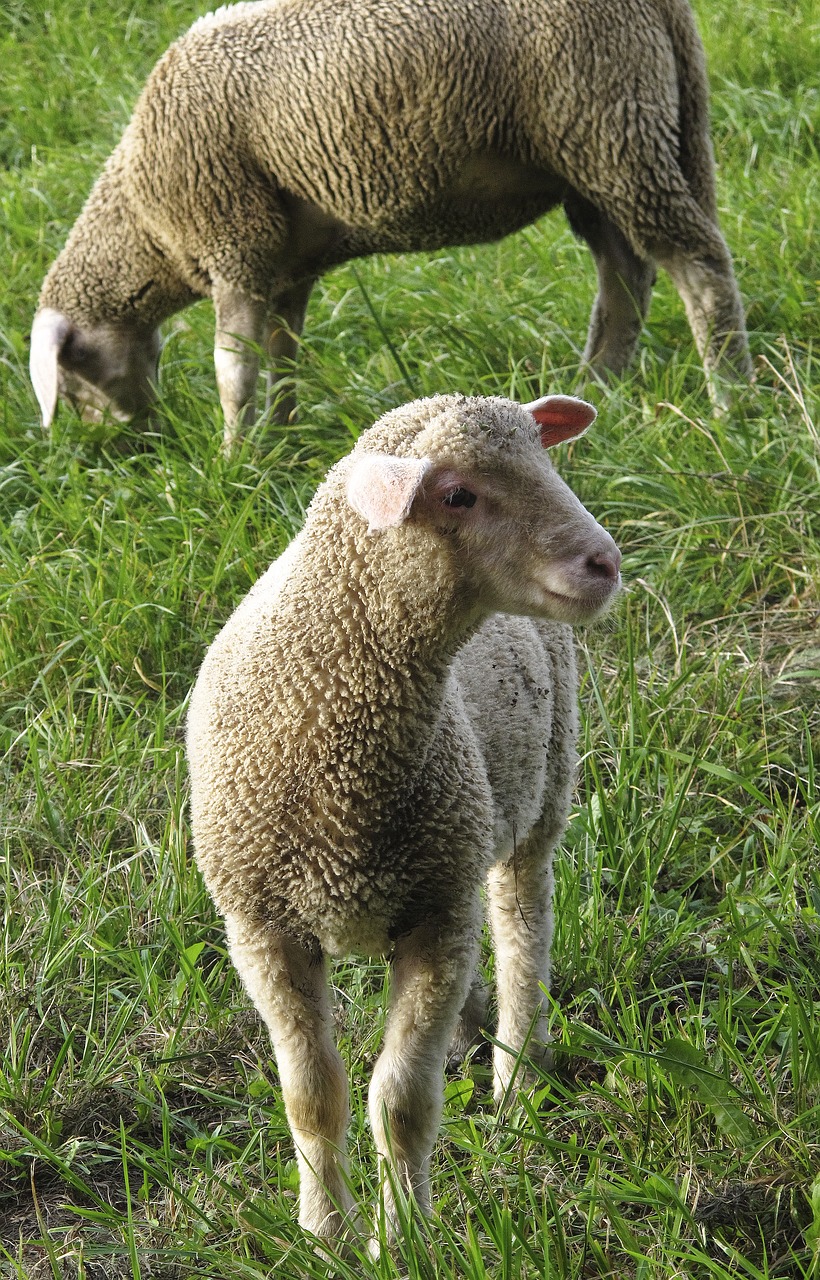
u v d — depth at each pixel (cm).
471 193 1118
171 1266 575
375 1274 524
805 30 1705
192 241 1138
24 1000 707
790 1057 623
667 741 846
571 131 1070
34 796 841
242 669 570
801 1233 554
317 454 1130
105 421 1186
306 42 1074
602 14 1042
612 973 709
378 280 1352
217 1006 698
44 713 875
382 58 1055
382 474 506
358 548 546
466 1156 625
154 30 1994
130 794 833
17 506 1118
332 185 1105
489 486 538
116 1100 667
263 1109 641
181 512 1012
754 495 1012
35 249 1488
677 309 1269
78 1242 590
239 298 1150
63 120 1791
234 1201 592
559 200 1153
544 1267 523
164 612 941
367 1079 668
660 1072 614
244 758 555
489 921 702
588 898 761
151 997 700
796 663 907
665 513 1015
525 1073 666
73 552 987
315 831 547
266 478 1042
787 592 977
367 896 552
